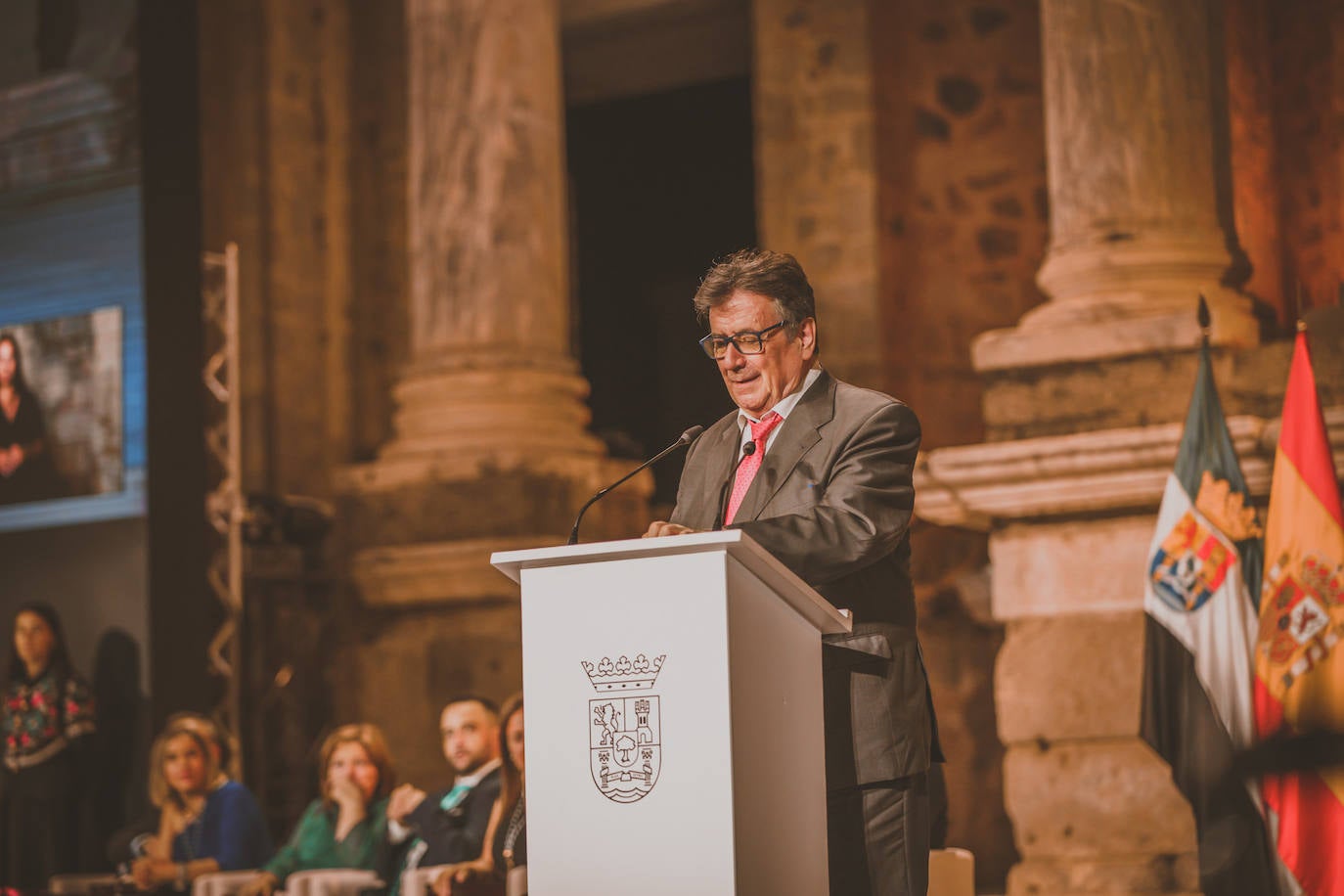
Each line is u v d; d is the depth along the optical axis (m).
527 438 9.82
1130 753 7.01
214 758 7.50
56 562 9.22
